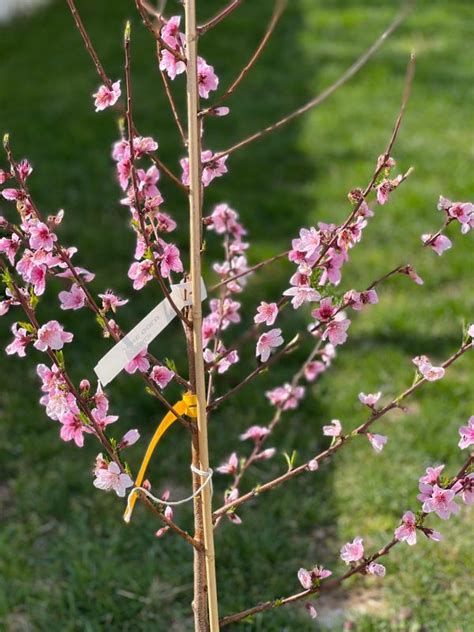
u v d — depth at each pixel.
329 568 3.11
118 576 3.04
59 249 1.80
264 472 3.58
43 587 3.03
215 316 2.26
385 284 5.02
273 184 6.41
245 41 10.23
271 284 4.94
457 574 3.06
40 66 9.09
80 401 1.80
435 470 1.91
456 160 6.77
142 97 8.06
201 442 1.92
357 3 12.15
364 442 3.73
